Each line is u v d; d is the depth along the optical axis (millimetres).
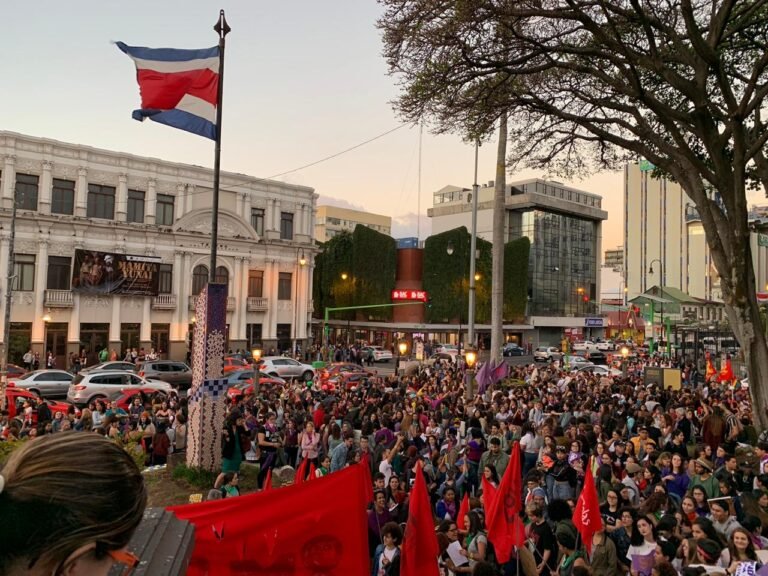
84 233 36531
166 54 13258
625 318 81000
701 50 12531
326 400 17359
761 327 13945
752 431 14766
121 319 38281
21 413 17094
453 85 14531
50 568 1122
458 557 7363
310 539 4457
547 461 9906
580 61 16172
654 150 18172
